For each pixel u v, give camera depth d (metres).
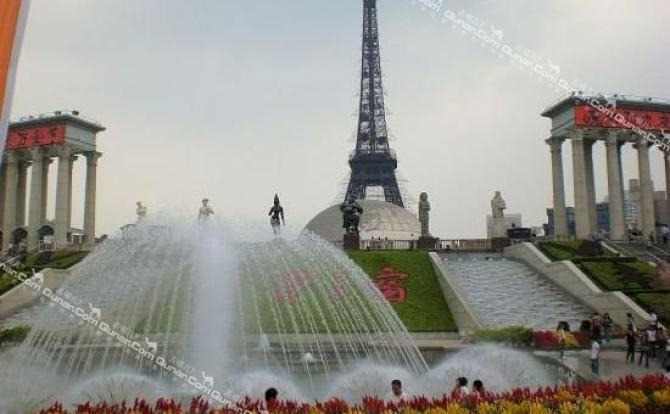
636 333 49.28
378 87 175.00
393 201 166.00
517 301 72.44
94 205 130.50
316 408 20.97
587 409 20.70
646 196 115.00
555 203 118.38
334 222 136.12
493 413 20.59
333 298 62.38
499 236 102.25
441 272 75.88
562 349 49.78
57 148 124.56
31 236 123.38
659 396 22.23
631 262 79.00
